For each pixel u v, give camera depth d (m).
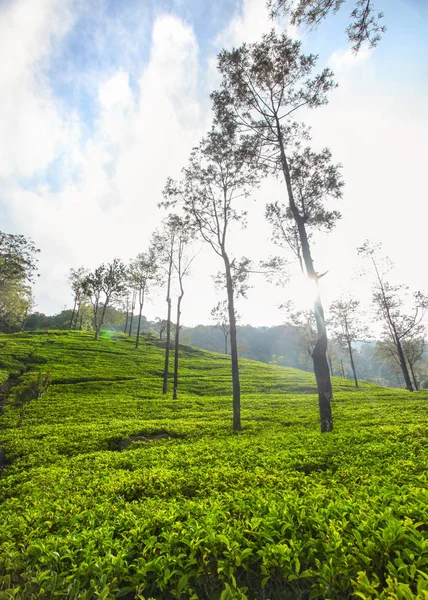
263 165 20.75
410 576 3.40
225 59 18.11
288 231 27.08
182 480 7.91
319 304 16.44
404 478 6.81
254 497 5.99
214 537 4.28
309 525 4.58
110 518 5.72
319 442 11.62
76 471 10.39
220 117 19.86
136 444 14.01
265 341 147.88
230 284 20.41
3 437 15.91
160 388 34.22
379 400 27.48
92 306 88.88
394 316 42.50
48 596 3.81
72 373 36.25
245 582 4.00
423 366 83.31
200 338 147.50
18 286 59.69
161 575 3.95
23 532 5.20
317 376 15.35
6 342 49.78
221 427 17.02
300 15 7.77
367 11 7.59
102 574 3.90
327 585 3.61
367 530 4.16
